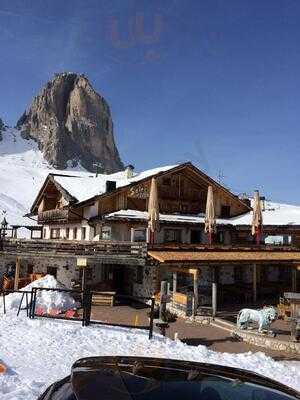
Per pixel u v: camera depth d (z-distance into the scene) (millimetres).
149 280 30859
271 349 19891
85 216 35250
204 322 24766
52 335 13906
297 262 32375
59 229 40750
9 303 23781
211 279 34312
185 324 24266
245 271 36125
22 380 8711
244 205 39594
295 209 49406
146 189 35406
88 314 15805
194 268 27359
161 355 13047
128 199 34750
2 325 14797
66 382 4215
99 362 4418
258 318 21656
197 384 3953
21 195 102938
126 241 32938
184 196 37031
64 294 26609
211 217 31562
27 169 137500
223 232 37219
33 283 27172
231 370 4469
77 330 14812
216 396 3793
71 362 11242
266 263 31234
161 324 17281
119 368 4211
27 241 31469
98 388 3732
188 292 28141
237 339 21250
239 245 33406
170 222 33125
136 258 29203
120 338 14531
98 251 29953
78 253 30094
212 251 31844
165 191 36281
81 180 40625
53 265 34406
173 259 27656
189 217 35812
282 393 4082
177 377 4074
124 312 26719
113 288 33906
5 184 110438
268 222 39375
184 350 14000
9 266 37281
